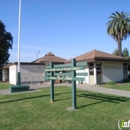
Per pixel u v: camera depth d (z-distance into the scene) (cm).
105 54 2297
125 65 2391
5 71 3369
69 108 788
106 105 839
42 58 2844
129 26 3127
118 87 1638
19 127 555
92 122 593
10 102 965
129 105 837
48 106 837
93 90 1428
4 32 3975
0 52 3844
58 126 559
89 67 2127
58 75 909
